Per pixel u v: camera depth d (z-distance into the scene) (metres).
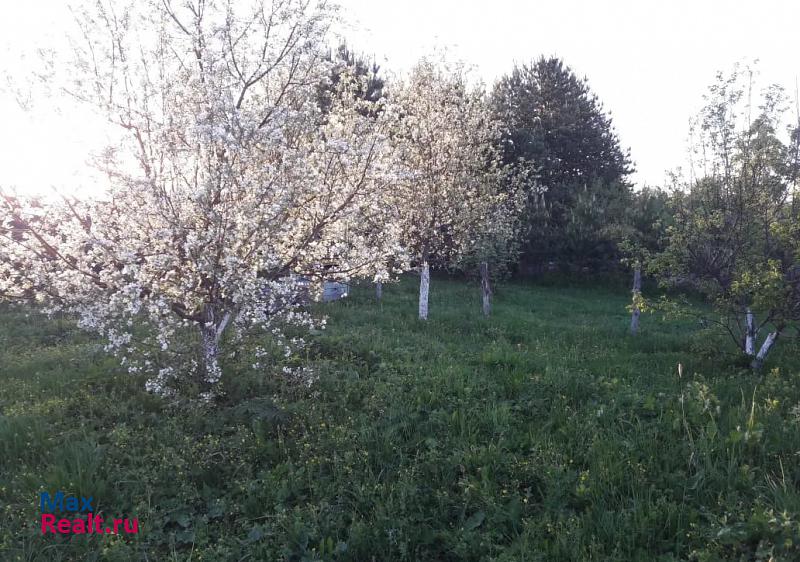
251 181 6.55
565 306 20.56
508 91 32.94
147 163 6.82
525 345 11.56
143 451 5.73
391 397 6.97
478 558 4.23
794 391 7.08
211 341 7.15
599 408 6.54
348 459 5.40
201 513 4.88
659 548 4.20
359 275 7.91
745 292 9.05
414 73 14.51
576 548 4.06
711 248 9.85
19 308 12.26
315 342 9.68
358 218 7.53
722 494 4.72
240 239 6.54
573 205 28.03
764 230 9.20
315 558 4.17
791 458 5.18
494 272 16.83
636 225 21.80
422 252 14.20
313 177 7.06
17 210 6.20
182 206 6.67
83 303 6.58
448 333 12.54
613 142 33.34
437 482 5.13
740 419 5.87
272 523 4.59
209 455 5.48
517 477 5.19
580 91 33.16
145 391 7.11
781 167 9.10
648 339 12.52
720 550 4.01
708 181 9.88
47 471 4.98
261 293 6.74
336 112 11.53
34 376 7.82
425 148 14.01
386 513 4.60
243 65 7.85
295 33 7.96
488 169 15.51
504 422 6.23
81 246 6.58
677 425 5.86
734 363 9.50
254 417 6.29
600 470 5.04
